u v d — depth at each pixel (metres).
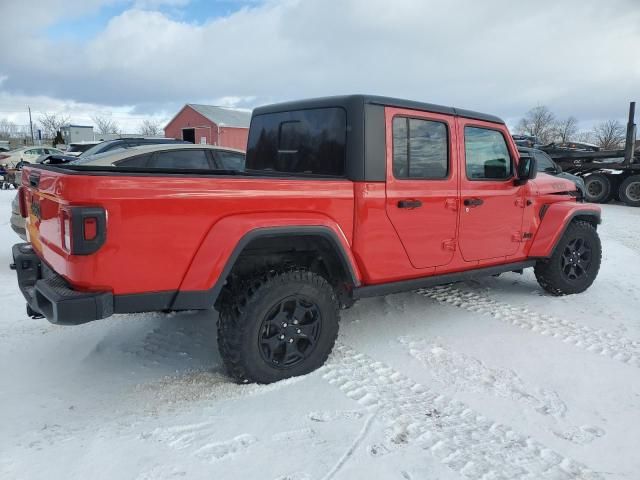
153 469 2.39
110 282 2.69
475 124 4.27
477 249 4.39
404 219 3.75
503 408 3.05
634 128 15.35
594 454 2.62
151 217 2.73
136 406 3.01
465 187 4.19
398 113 3.70
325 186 3.35
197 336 4.15
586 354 3.86
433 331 4.29
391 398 3.13
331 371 3.48
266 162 4.39
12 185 18.28
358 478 2.37
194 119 32.69
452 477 2.40
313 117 3.87
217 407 2.98
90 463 2.42
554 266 5.13
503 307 4.95
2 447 2.55
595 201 16.55
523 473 2.44
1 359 3.65
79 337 4.07
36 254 3.47
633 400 3.18
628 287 5.77
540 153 11.43
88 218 2.56
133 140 9.27
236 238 2.97
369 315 4.67
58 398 3.11
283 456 2.51
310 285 3.31
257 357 3.19
